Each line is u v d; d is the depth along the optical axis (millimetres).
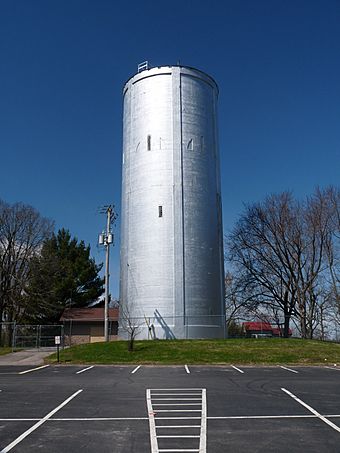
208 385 15992
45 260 50219
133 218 36219
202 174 36812
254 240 48406
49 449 7855
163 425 9656
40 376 19453
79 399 13055
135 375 19641
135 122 38125
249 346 29422
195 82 38594
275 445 8031
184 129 37031
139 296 34469
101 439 8516
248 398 13078
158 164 36031
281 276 46875
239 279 48531
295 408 11492
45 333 48625
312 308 46094
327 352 28016
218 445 8055
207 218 36281
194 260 34750
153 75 38000
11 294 46938
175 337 33031
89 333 49750
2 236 48250
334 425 9570
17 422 10047
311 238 46781
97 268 59406
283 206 47688
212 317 34688
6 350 34375
